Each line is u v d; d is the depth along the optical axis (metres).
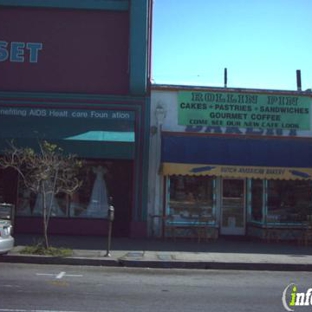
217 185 17.92
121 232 17.09
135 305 7.75
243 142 16.97
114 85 17.52
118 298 8.27
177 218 17.11
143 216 16.95
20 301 7.79
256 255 13.78
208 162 16.33
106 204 17.33
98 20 17.78
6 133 16.20
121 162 17.30
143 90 17.17
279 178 16.41
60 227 17.06
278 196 17.59
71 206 17.27
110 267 12.19
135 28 17.39
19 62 17.53
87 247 14.38
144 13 17.47
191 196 17.42
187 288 9.45
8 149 15.80
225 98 17.64
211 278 10.88
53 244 14.67
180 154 16.38
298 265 12.52
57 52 17.62
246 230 17.95
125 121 16.95
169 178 17.34
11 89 17.36
